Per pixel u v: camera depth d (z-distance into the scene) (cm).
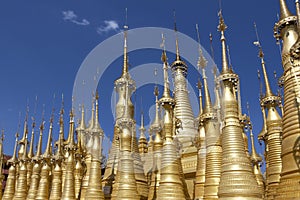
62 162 3709
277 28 1772
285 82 1689
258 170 2731
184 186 2420
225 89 2003
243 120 2278
